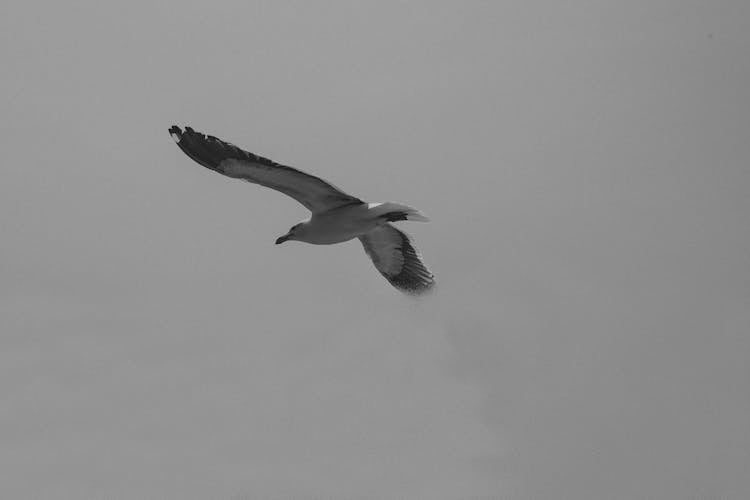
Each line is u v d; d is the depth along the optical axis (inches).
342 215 559.5
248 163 527.8
